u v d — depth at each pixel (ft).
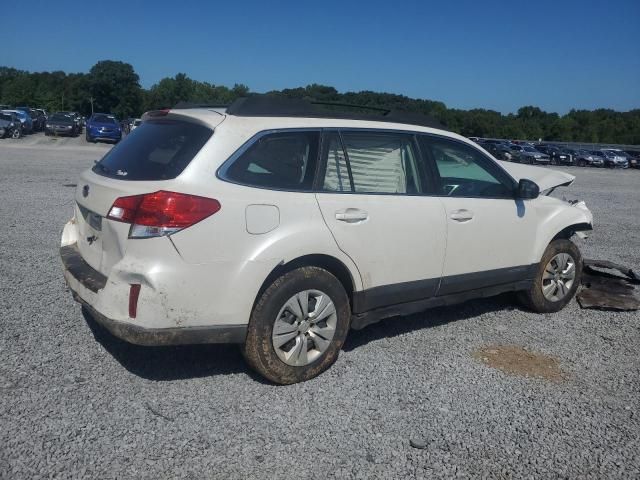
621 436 12.17
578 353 16.33
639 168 157.38
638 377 14.98
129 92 329.72
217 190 12.26
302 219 13.19
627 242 32.86
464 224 16.15
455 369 14.83
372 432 11.78
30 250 23.48
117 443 10.85
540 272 18.83
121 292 11.87
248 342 12.92
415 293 15.43
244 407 12.41
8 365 13.47
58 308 17.13
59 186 42.88
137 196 12.03
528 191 17.54
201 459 10.58
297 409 12.46
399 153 15.35
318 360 13.76
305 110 14.35
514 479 10.62
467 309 19.51
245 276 12.42
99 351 14.53
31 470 9.93
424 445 11.39
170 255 11.78
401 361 15.14
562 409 13.15
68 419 11.50
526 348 16.48
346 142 14.42
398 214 14.74
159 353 14.70
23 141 109.81
